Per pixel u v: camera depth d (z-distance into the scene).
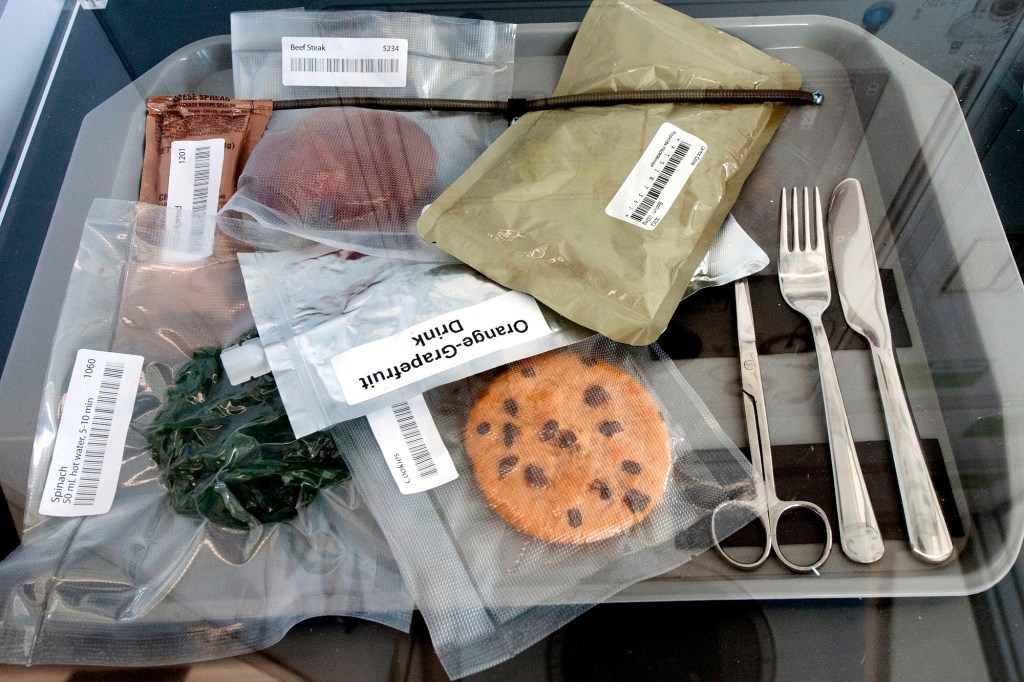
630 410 0.43
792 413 0.45
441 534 0.41
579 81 0.55
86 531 0.42
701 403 0.45
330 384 0.42
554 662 0.39
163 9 0.60
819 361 0.47
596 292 0.45
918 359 0.47
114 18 0.60
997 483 0.42
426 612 0.39
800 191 0.53
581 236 0.47
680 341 0.48
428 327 0.44
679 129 0.51
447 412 0.44
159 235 0.50
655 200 0.48
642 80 0.54
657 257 0.47
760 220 0.52
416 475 0.42
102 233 0.49
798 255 0.50
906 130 0.55
